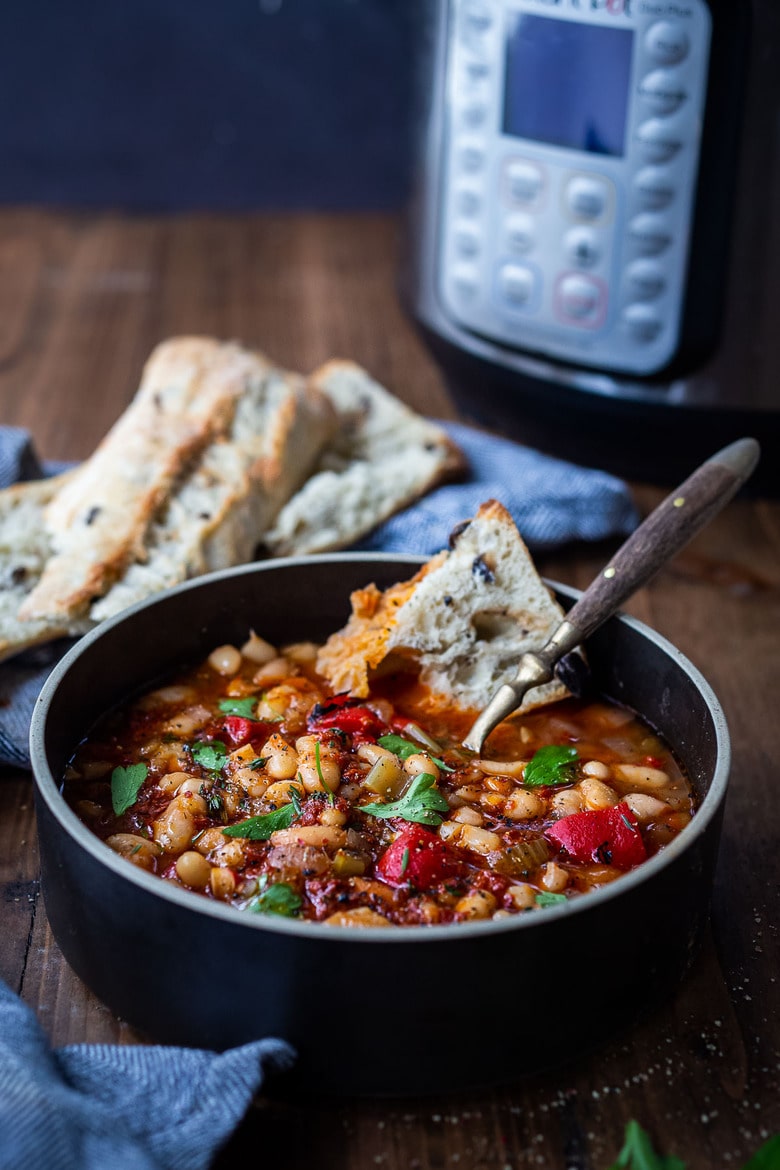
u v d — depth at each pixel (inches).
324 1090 21.8
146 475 29.7
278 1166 21.5
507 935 20.9
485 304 33.2
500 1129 21.9
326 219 49.4
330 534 30.7
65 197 49.7
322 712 25.8
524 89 31.0
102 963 22.2
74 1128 20.6
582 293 31.8
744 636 30.8
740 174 30.1
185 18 47.1
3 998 22.4
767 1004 23.5
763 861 25.8
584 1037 22.1
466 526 26.5
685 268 31.0
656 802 24.3
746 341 31.3
